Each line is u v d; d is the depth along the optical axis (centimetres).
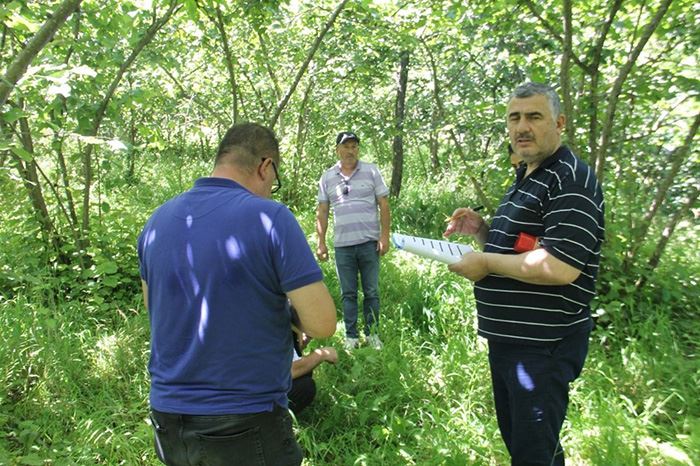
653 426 292
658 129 488
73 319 423
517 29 482
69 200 514
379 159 1258
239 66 755
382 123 752
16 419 306
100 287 486
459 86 743
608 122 429
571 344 215
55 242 518
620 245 464
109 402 325
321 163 932
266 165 190
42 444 287
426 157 1330
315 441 300
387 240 446
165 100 681
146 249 181
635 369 348
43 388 329
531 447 214
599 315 417
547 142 210
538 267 197
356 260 438
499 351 227
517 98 212
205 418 164
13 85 278
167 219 178
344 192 432
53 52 457
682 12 448
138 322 425
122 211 540
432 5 555
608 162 499
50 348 357
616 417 293
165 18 495
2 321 383
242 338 166
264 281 168
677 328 421
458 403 320
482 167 525
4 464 258
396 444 292
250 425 167
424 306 464
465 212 262
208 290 165
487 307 226
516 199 220
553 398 212
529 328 213
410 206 855
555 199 202
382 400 308
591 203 198
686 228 582
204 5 504
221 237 167
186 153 1020
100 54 449
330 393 333
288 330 181
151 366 179
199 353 166
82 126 458
